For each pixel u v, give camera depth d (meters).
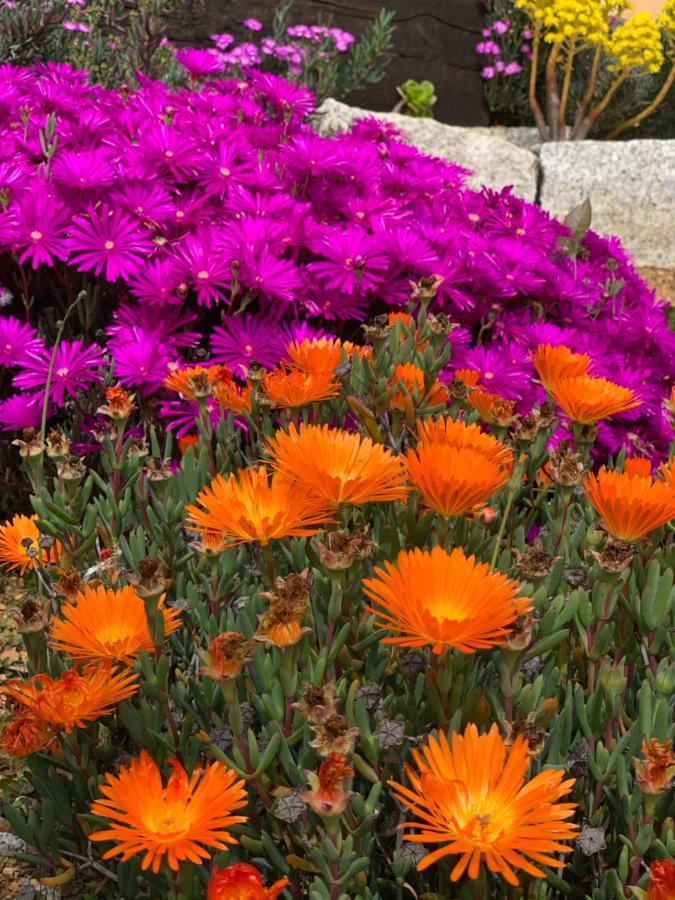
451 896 0.61
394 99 3.61
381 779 0.63
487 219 1.31
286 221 1.10
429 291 0.80
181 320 1.05
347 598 0.65
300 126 1.40
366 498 0.61
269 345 1.00
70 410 1.14
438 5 3.59
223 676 0.59
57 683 0.60
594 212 3.23
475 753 0.56
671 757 0.57
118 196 1.09
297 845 0.62
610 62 3.69
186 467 0.76
